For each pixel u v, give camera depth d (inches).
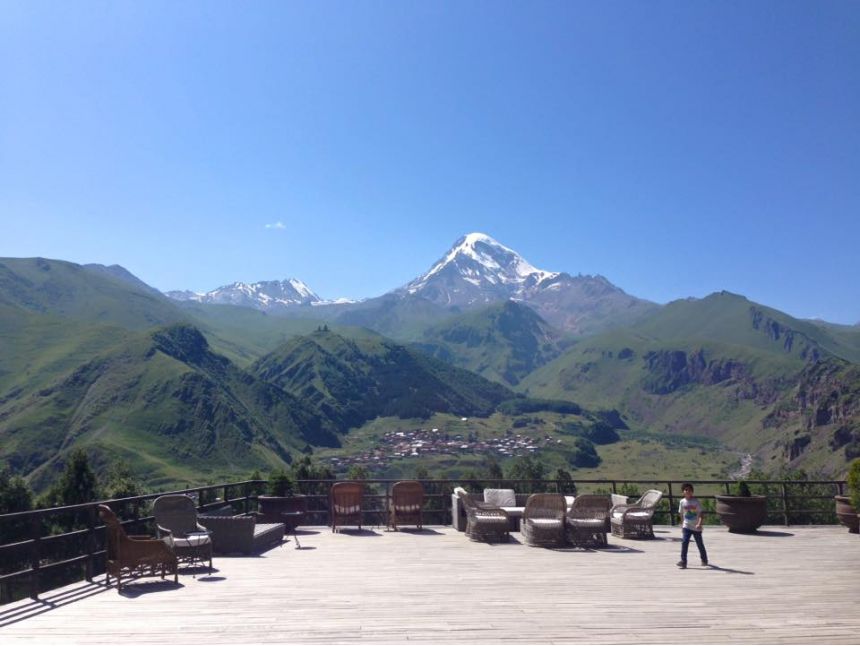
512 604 312.2
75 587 354.6
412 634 261.7
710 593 336.2
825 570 401.4
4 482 1791.3
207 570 405.4
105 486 2319.1
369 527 623.8
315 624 277.1
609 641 251.8
